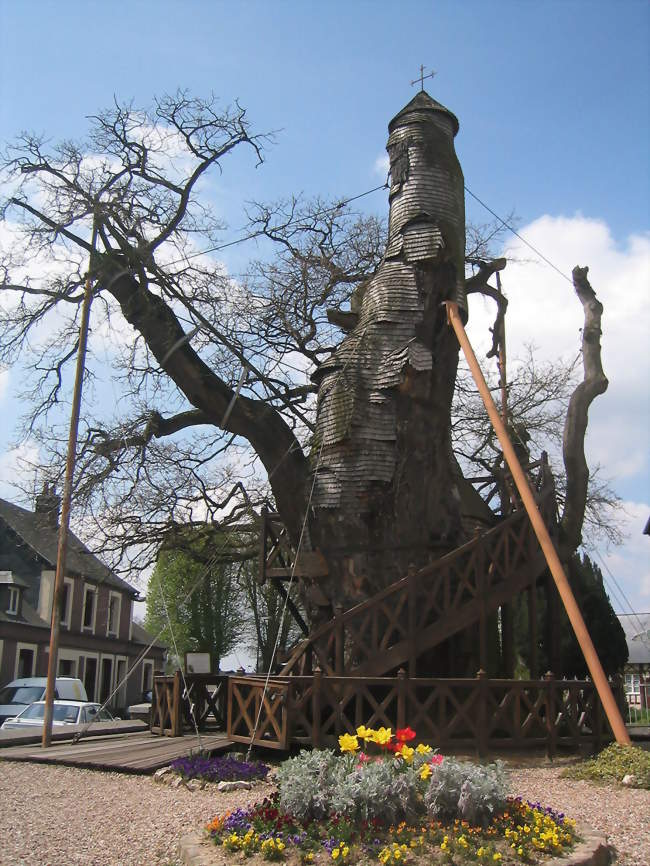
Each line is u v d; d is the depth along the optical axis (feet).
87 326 54.34
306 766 22.70
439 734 38.37
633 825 26.20
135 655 154.30
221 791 31.40
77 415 53.11
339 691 39.06
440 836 20.62
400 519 50.06
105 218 54.13
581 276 58.49
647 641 135.54
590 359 56.70
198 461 73.82
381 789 21.31
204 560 76.59
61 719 65.41
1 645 107.24
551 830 21.54
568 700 41.01
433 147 56.75
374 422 51.13
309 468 52.70
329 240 85.20
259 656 101.55
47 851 22.07
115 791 31.37
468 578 48.29
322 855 19.85
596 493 88.74
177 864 20.72
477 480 68.44
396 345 52.54
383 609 43.80
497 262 64.49
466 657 49.70
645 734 54.75
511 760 39.29
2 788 31.86
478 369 48.55
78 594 129.70
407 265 54.49
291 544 55.36
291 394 75.00
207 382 54.39
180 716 46.19
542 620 89.35
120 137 57.47
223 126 59.00
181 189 58.08
